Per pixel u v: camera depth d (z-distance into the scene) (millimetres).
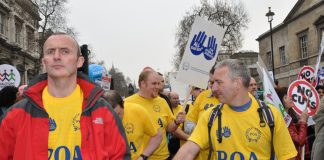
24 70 44031
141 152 4629
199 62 5285
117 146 2465
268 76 6082
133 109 4559
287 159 3047
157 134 4684
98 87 2520
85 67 3215
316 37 35500
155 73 5422
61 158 2393
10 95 6223
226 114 3102
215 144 3080
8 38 40750
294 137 5082
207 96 5875
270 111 3066
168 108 5602
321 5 34594
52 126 2439
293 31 39438
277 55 42938
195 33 5258
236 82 3057
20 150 2344
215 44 5406
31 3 43875
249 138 3014
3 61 39125
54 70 2418
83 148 2412
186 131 6645
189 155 3088
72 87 2512
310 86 6113
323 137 3990
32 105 2441
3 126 2383
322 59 34125
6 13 40344
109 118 2475
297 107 6188
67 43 2471
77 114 2471
